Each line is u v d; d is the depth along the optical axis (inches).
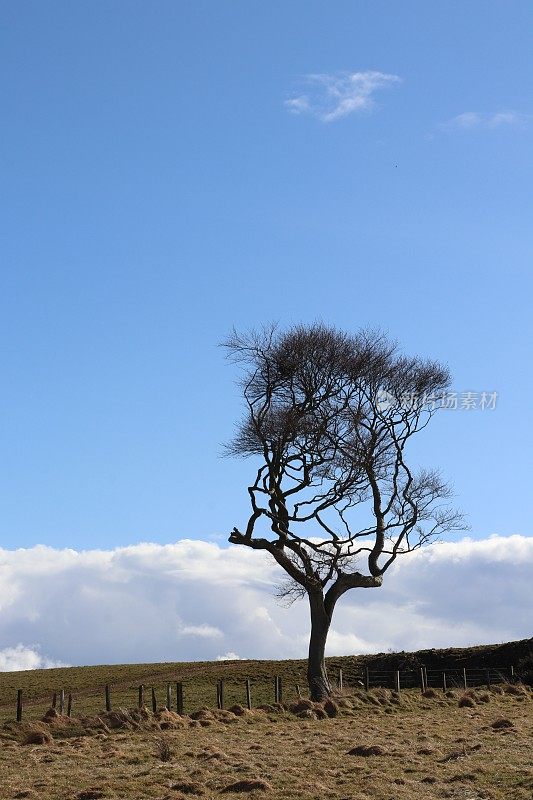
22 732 1290.6
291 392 1888.5
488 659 2481.5
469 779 890.7
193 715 1453.0
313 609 1841.8
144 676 2736.2
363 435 1866.4
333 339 1889.8
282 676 2556.6
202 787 867.4
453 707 1647.4
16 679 2842.0
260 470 1831.9
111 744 1186.0
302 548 1843.0
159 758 1053.8
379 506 1882.4
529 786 836.0
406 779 888.9
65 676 2864.2
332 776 934.4
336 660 2785.4
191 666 2970.0
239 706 1515.7
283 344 1879.9
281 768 973.2
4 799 837.2
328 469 1839.3
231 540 1823.3
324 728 1343.5
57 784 907.4
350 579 1854.1
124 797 840.3
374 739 1194.6
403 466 1903.3
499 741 1142.3
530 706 1648.6
